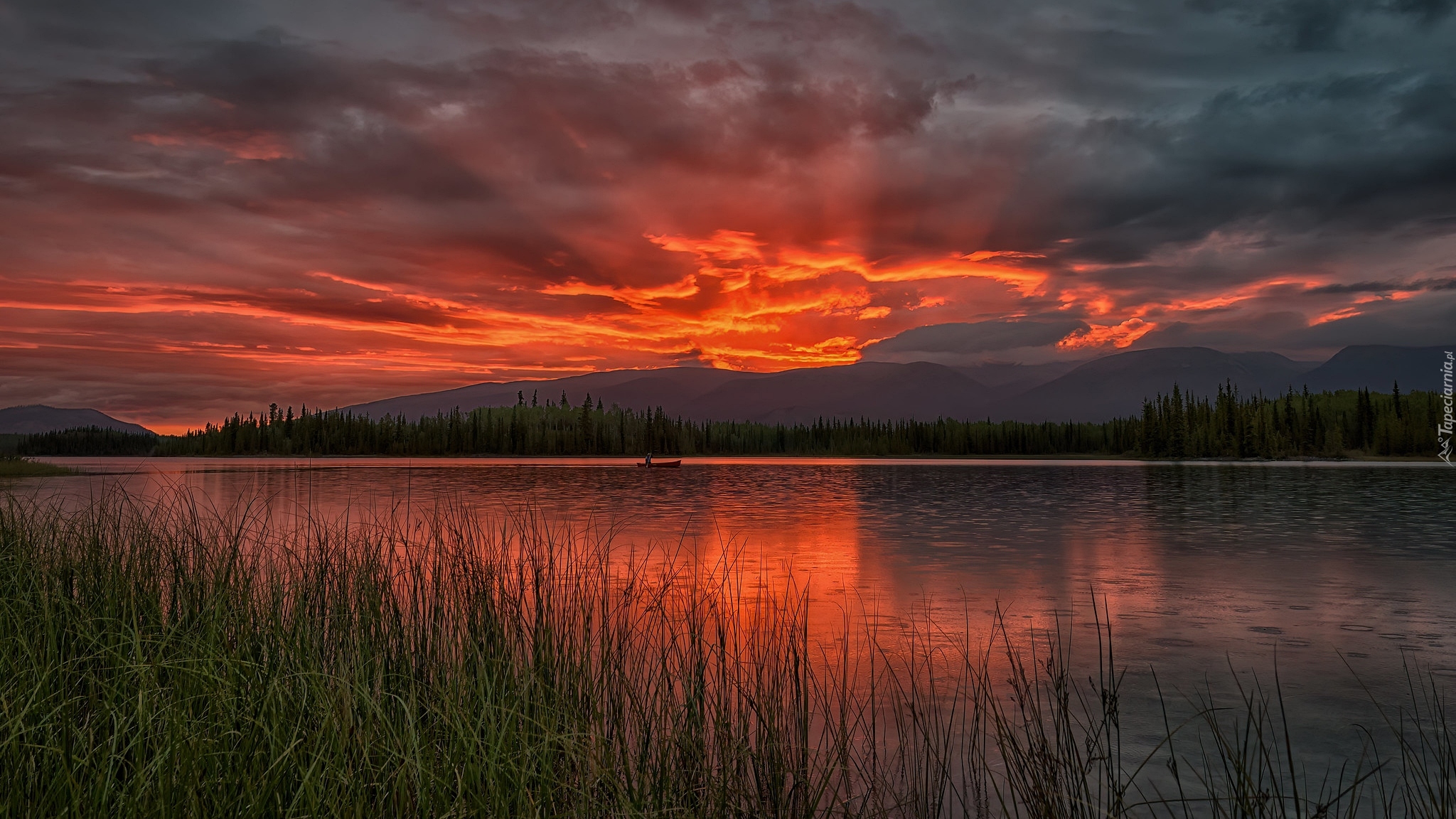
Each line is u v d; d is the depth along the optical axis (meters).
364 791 3.88
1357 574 17.02
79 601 6.23
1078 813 5.15
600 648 6.19
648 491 49.72
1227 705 8.30
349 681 4.86
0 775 3.99
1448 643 11.02
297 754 4.10
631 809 4.22
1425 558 19.58
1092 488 54.25
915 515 32.12
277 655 5.36
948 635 11.09
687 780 4.93
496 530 22.69
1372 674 9.52
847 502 39.94
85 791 3.93
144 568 7.36
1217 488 52.91
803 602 13.11
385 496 38.78
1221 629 11.82
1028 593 14.58
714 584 14.50
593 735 4.74
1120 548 21.30
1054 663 9.73
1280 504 38.66
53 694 4.46
